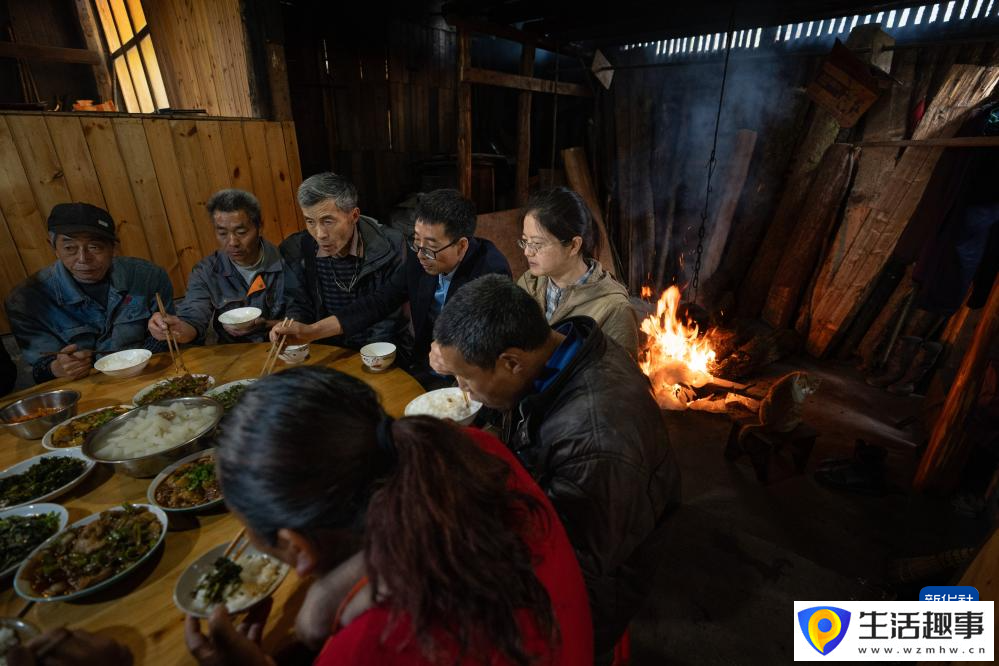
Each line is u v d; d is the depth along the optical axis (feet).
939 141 14.39
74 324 8.76
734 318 21.06
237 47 13.51
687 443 13.32
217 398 6.77
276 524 2.40
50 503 4.90
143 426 5.70
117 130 11.29
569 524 3.86
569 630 2.78
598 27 18.30
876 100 16.80
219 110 15.46
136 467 5.17
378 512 2.28
